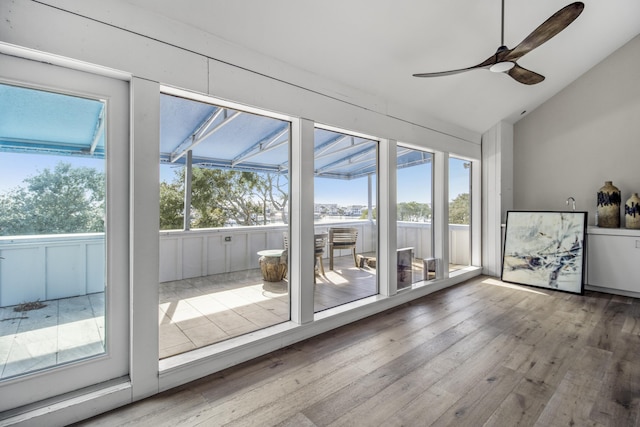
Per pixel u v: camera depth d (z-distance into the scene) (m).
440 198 4.25
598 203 4.19
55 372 1.64
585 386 1.91
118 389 1.73
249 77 2.28
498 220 4.82
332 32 2.41
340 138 3.55
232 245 3.95
